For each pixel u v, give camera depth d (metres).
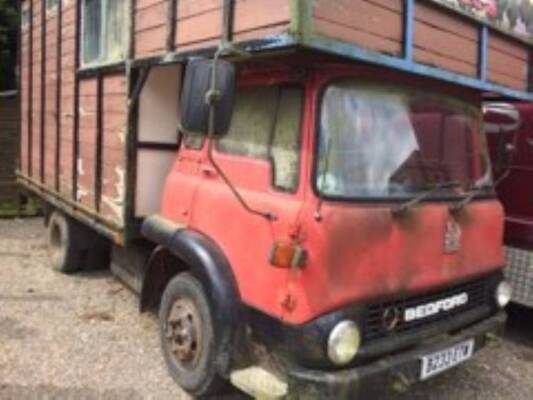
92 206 5.91
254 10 3.64
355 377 3.48
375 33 3.67
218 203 4.11
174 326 4.48
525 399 4.71
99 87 5.70
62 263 7.00
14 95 10.66
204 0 4.13
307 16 3.26
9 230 9.53
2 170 10.66
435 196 4.07
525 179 5.69
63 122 6.75
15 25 12.66
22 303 6.11
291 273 3.50
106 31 5.57
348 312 3.53
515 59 5.00
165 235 4.47
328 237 3.48
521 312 6.38
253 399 4.32
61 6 6.79
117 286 6.71
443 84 4.36
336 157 3.67
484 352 5.58
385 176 3.86
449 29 4.21
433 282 3.97
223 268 3.97
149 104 5.16
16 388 4.39
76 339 5.27
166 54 4.52
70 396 4.32
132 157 5.15
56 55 6.98
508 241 5.76
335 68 3.75
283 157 3.77
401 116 4.05
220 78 3.51
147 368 4.78
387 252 3.72
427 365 3.83
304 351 3.47
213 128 3.53
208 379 4.13
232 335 3.86
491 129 5.64
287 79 3.84
